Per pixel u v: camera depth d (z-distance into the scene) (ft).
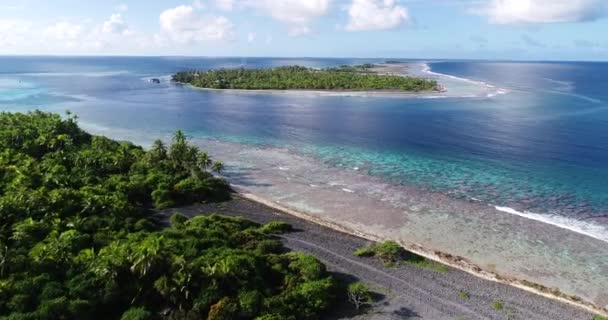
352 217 222.28
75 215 197.77
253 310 135.85
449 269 173.37
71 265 150.82
